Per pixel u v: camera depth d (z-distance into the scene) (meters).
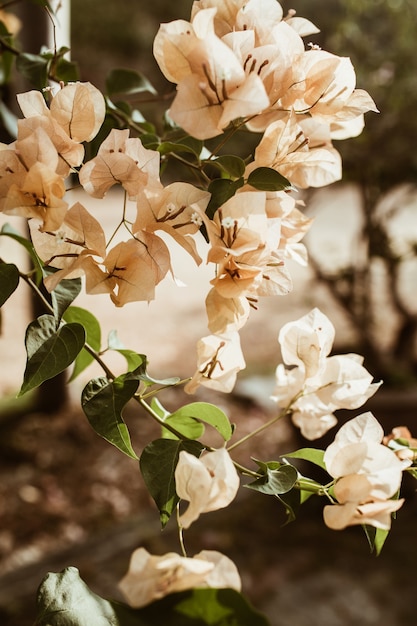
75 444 3.57
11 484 3.27
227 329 0.61
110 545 2.80
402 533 2.85
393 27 3.57
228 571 0.53
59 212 0.58
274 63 0.60
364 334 3.39
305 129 0.65
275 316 5.32
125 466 3.46
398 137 3.32
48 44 2.83
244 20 0.61
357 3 3.61
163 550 2.77
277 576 2.62
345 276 3.45
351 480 0.58
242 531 2.88
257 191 0.61
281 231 0.67
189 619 0.51
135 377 0.65
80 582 0.54
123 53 9.38
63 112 0.62
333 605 2.48
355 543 2.80
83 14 9.21
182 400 4.09
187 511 0.54
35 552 2.85
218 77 0.56
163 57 0.59
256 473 0.65
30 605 2.46
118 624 0.52
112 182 0.61
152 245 0.61
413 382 3.04
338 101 0.65
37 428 3.63
